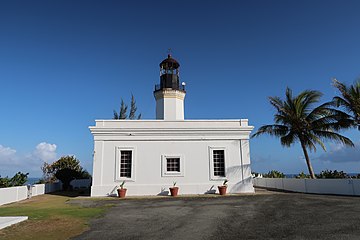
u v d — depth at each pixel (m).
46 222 9.29
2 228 8.37
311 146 21.77
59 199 16.97
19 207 13.32
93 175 18.28
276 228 7.95
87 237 7.39
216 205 12.95
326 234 7.10
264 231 7.63
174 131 19.28
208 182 18.86
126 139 18.97
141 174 18.62
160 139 19.16
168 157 18.98
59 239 7.23
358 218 9.01
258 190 21.45
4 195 14.73
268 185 24.06
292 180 20.53
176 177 18.77
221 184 18.83
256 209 11.50
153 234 7.60
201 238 7.09
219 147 19.34
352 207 11.35
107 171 18.47
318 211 10.59
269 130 22.73
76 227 8.55
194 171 18.94
